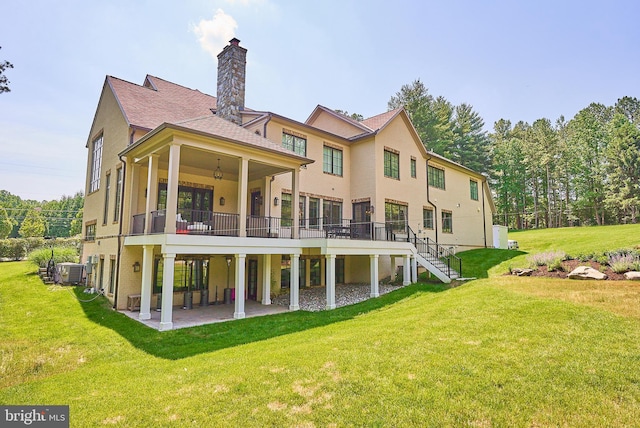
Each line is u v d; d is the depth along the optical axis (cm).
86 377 556
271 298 1310
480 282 1151
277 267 1372
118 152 1215
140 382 517
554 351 509
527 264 1345
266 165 1141
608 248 1510
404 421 365
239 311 964
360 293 1325
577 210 3925
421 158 1892
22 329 859
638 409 361
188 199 1234
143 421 391
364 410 390
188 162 1153
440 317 746
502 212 4347
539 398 392
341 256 1644
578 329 589
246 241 995
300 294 1363
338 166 1614
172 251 850
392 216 1645
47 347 729
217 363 579
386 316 883
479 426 351
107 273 1211
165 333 809
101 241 1317
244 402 422
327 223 1529
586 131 3972
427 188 1905
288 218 1400
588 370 445
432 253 1611
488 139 4356
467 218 2264
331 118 1809
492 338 582
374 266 1238
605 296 766
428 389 426
